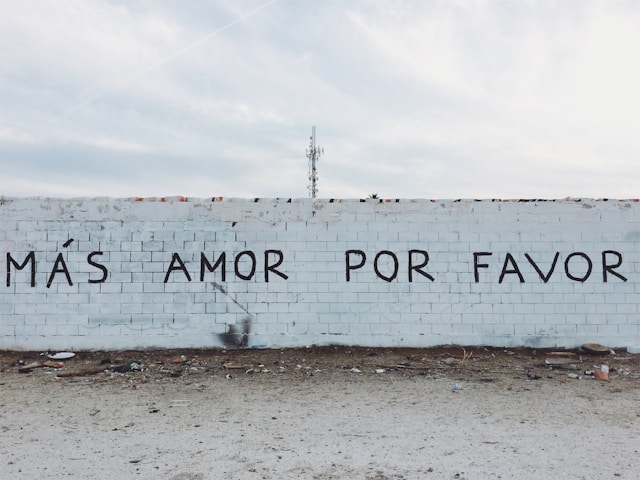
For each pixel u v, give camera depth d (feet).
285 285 31.53
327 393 22.65
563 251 31.91
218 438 16.78
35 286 30.60
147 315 30.96
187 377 25.62
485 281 31.76
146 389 23.35
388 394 22.47
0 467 14.44
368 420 18.70
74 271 30.83
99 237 31.12
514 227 32.04
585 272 31.78
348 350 30.91
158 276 31.17
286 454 15.37
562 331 31.50
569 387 23.67
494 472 14.03
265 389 23.35
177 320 31.07
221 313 31.22
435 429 17.67
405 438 16.76
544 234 31.99
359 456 15.20
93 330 30.63
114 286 30.94
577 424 18.25
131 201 31.45
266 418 18.98
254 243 31.63
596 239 31.99
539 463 14.64
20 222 30.81
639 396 22.16
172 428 17.84
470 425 18.12
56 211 31.04
